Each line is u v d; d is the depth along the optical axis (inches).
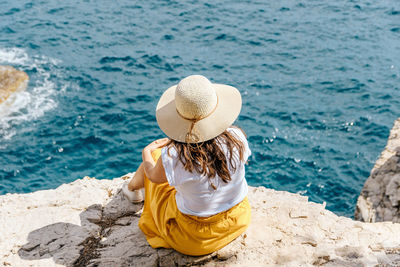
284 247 147.8
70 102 597.9
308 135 554.3
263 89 657.6
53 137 534.9
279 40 811.4
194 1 965.8
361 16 900.0
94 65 696.4
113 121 563.8
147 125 557.6
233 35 826.2
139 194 167.6
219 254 143.8
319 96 639.8
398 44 789.9
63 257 145.3
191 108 109.4
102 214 166.9
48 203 172.6
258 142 539.2
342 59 742.5
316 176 490.9
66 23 831.1
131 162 501.0
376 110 601.6
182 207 126.9
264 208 168.4
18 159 501.7
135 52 745.6
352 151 527.5
